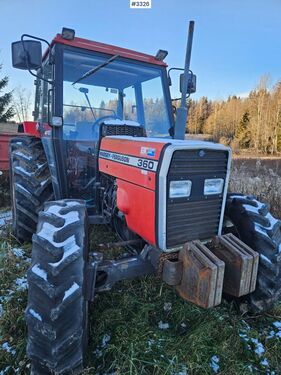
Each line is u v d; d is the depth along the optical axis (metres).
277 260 2.11
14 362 1.83
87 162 3.09
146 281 2.59
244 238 2.24
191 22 2.38
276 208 5.03
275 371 1.83
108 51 3.07
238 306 2.30
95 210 2.92
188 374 1.71
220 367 1.79
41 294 1.61
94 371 1.74
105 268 1.89
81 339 1.66
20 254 3.17
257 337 2.06
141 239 2.33
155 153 1.82
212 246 2.03
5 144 6.34
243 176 6.44
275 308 2.37
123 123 2.74
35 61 2.51
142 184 1.94
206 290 1.74
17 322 2.12
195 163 1.86
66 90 2.99
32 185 3.22
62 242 1.70
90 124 3.19
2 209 5.38
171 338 1.98
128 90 3.37
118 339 1.93
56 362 1.57
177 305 2.31
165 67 3.41
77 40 2.95
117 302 2.35
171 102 3.46
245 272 1.90
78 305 1.65
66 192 3.05
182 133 2.51
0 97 19.55
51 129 2.99
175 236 1.88
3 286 2.60
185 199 1.86
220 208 2.05
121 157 2.23
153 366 1.73
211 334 2.02
